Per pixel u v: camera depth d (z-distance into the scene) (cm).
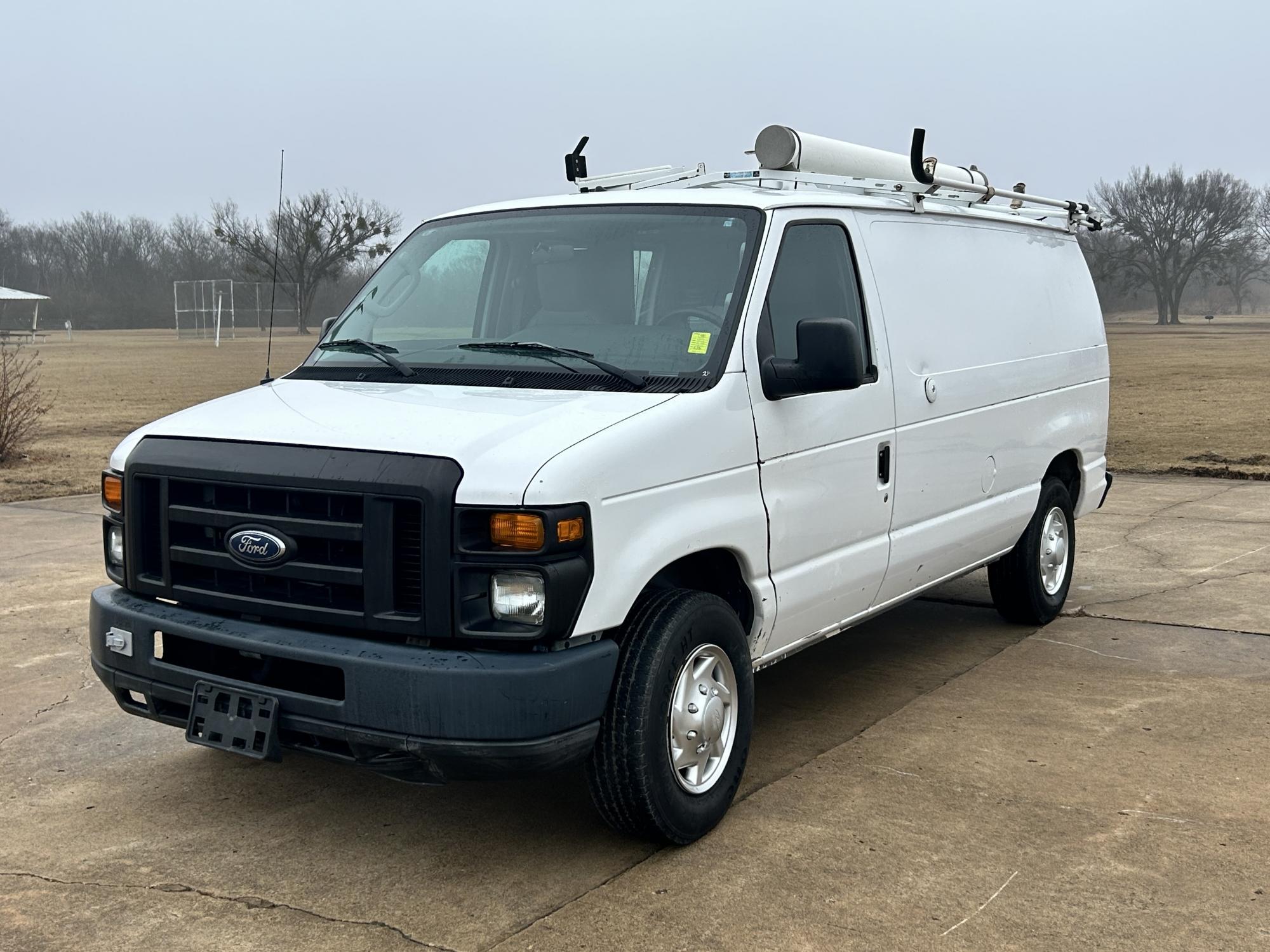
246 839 425
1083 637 685
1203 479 1312
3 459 1535
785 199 478
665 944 348
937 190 588
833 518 480
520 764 354
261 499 385
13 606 766
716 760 425
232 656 400
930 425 546
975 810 440
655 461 388
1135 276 10188
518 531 351
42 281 10650
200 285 7469
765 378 440
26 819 444
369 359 472
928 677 613
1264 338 5797
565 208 501
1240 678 600
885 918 361
